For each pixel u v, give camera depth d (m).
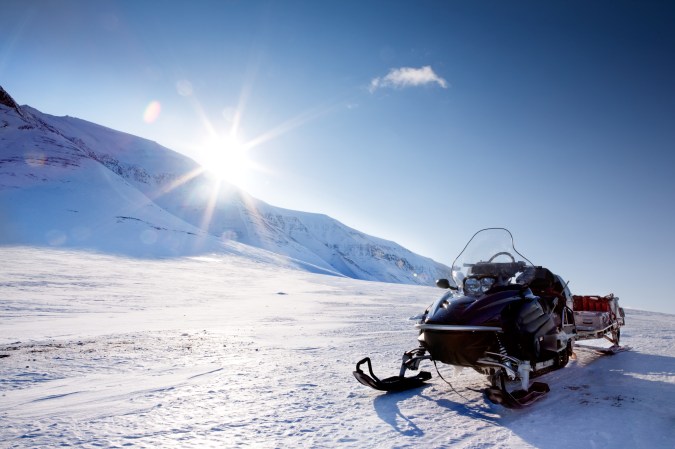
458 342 4.59
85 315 17.88
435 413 4.40
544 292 5.44
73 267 45.81
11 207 85.81
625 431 3.86
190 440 3.58
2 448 3.34
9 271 36.78
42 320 15.40
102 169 127.88
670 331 13.24
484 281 5.04
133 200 117.38
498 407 4.61
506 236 5.74
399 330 13.30
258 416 4.25
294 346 9.21
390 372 6.54
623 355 8.02
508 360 4.56
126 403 4.67
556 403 4.77
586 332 7.48
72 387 5.38
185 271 57.81
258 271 71.88
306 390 5.30
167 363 7.01
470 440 3.65
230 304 27.45
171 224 110.12
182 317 17.89
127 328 13.14
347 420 4.17
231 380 5.81
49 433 3.70
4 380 5.70
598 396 5.06
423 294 48.41
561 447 3.50
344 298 37.12
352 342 10.02
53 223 82.69
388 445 3.53
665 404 4.73
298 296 37.62
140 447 3.40
